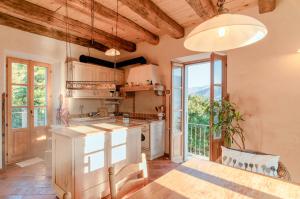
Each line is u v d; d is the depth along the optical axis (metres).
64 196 0.85
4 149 3.47
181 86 4.28
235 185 1.26
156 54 4.49
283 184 1.28
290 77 2.71
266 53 2.91
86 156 2.30
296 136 2.66
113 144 2.59
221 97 3.30
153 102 4.56
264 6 2.80
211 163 1.66
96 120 4.48
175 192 1.16
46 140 4.25
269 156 1.67
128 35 4.38
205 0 2.62
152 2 2.95
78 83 3.05
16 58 3.81
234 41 1.22
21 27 3.51
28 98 3.98
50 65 4.35
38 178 3.02
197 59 4.11
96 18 3.42
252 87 3.05
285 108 2.75
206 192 1.16
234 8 3.11
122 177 1.23
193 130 4.76
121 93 5.03
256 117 3.01
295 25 2.67
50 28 3.93
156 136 4.14
